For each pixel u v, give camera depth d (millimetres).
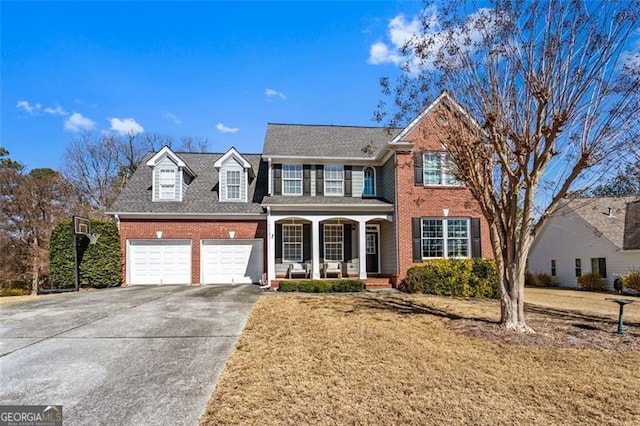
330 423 4078
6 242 23562
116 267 16406
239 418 4145
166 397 4656
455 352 6617
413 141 16109
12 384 5031
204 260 17562
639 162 7586
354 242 18359
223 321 8625
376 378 5352
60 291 14625
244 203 18203
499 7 7637
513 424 4176
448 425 4117
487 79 8039
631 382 5406
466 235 16203
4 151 30484
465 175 8547
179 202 17891
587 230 24000
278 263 17688
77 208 26969
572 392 5039
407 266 15594
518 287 8305
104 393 4762
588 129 7344
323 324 8445
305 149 18031
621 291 20219
